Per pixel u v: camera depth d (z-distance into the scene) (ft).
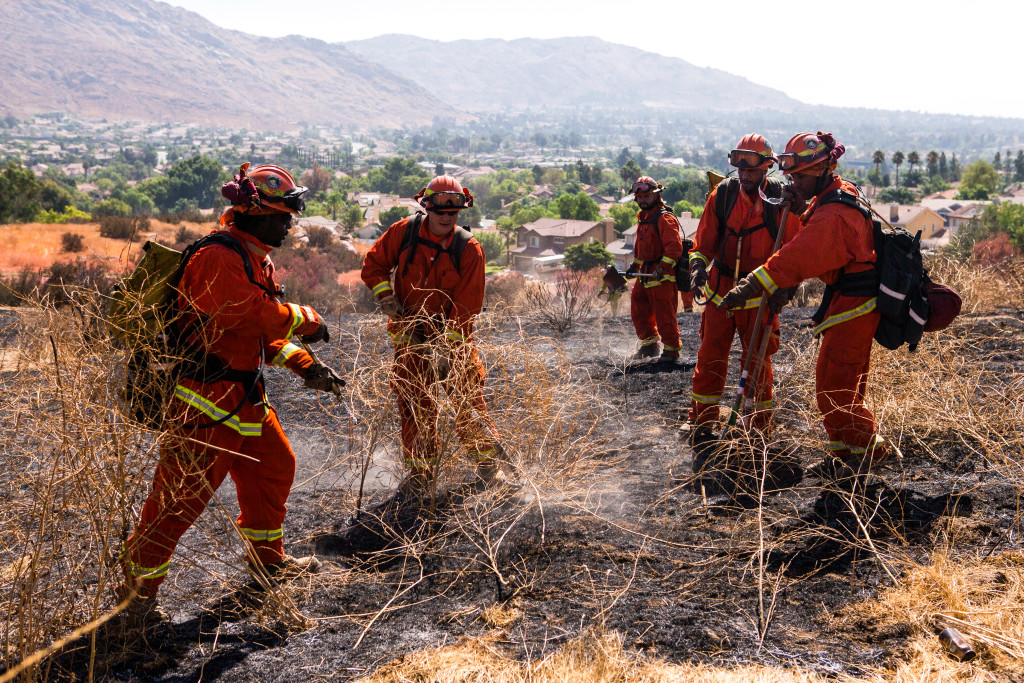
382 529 12.90
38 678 8.75
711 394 16.69
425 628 9.91
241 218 10.46
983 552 10.76
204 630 10.05
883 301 12.75
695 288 16.63
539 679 8.55
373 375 14.19
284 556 11.46
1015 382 16.78
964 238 50.98
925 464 13.79
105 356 9.86
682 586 10.48
